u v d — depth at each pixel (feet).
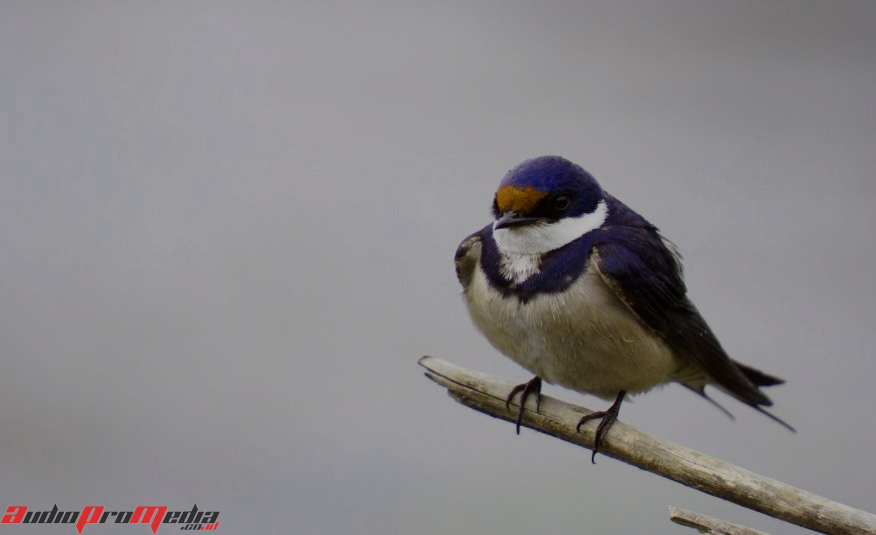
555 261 35.06
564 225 35.35
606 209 36.65
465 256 36.65
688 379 40.27
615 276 34.55
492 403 35.24
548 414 34.58
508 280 35.27
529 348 35.53
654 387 37.37
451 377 35.60
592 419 34.09
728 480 29.71
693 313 37.70
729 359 37.93
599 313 34.60
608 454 33.55
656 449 32.17
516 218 35.09
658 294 35.63
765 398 38.11
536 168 35.53
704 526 27.40
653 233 37.19
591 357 35.09
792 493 28.63
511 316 35.19
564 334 34.78
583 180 35.99
